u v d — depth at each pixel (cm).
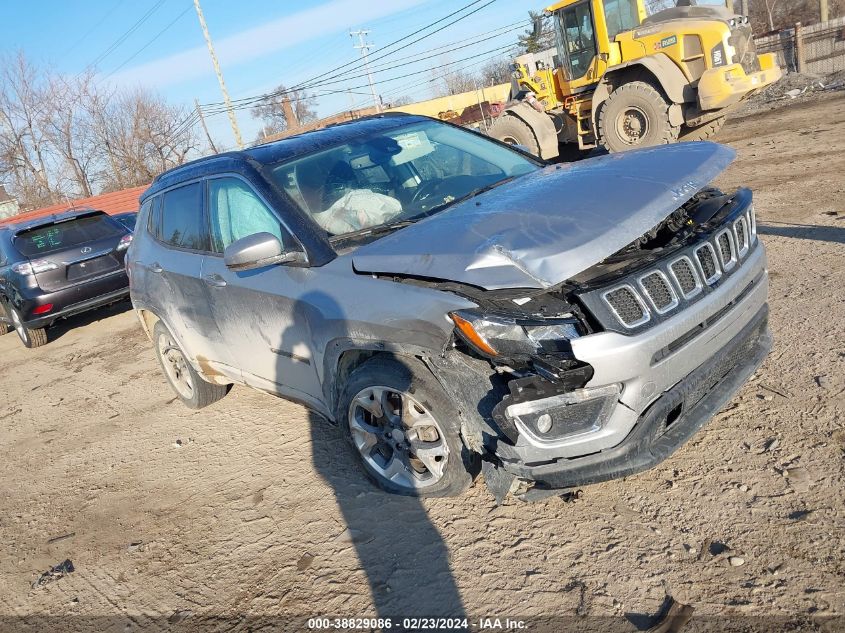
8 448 571
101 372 743
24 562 384
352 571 303
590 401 257
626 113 1184
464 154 432
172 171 507
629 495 305
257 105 4112
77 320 1082
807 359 380
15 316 905
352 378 327
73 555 378
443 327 277
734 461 309
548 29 1328
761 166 966
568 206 287
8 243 899
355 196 377
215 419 518
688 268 277
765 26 3278
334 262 333
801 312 443
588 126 1339
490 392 278
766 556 252
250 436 470
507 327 259
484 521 311
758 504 278
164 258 473
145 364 735
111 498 434
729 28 1070
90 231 936
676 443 271
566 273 249
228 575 325
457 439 299
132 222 1280
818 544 251
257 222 381
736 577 246
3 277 889
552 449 265
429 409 300
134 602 324
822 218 645
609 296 255
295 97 4403
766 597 235
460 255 274
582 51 1248
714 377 290
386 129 441
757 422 333
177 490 422
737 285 293
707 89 1061
